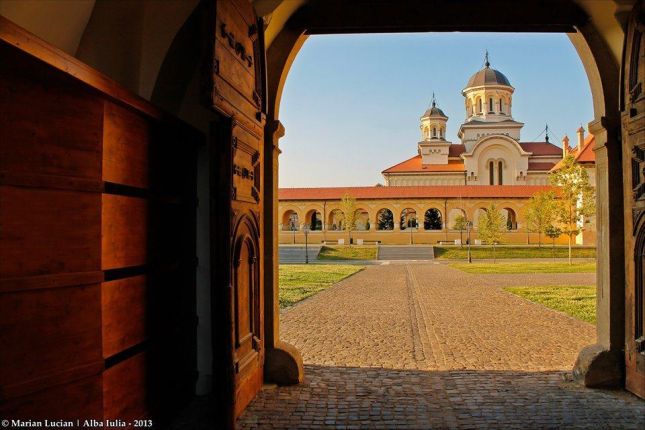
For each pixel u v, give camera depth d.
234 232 4.80
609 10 5.78
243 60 5.08
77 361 3.53
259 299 5.81
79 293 3.56
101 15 5.04
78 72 3.33
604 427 4.68
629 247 5.68
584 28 6.18
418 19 6.21
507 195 52.03
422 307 13.99
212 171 4.71
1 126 3.05
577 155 48.06
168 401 4.91
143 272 4.41
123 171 4.11
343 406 5.29
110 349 3.89
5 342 3.06
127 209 4.18
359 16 6.26
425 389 5.90
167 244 4.98
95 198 3.71
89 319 3.64
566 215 34.81
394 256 44.19
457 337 9.50
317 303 14.93
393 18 6.22
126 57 5.37
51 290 3.36
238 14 4.85
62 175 3.45
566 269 29.70
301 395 5.65
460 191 53.72
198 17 5.25
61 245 3.43
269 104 6.30
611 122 5.99
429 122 73.88
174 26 5.25
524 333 9.92
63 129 3.46
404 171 67.44
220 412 4.55
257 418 4.93
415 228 55.06
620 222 5.96
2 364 3.04
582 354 6.18
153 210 4.66
